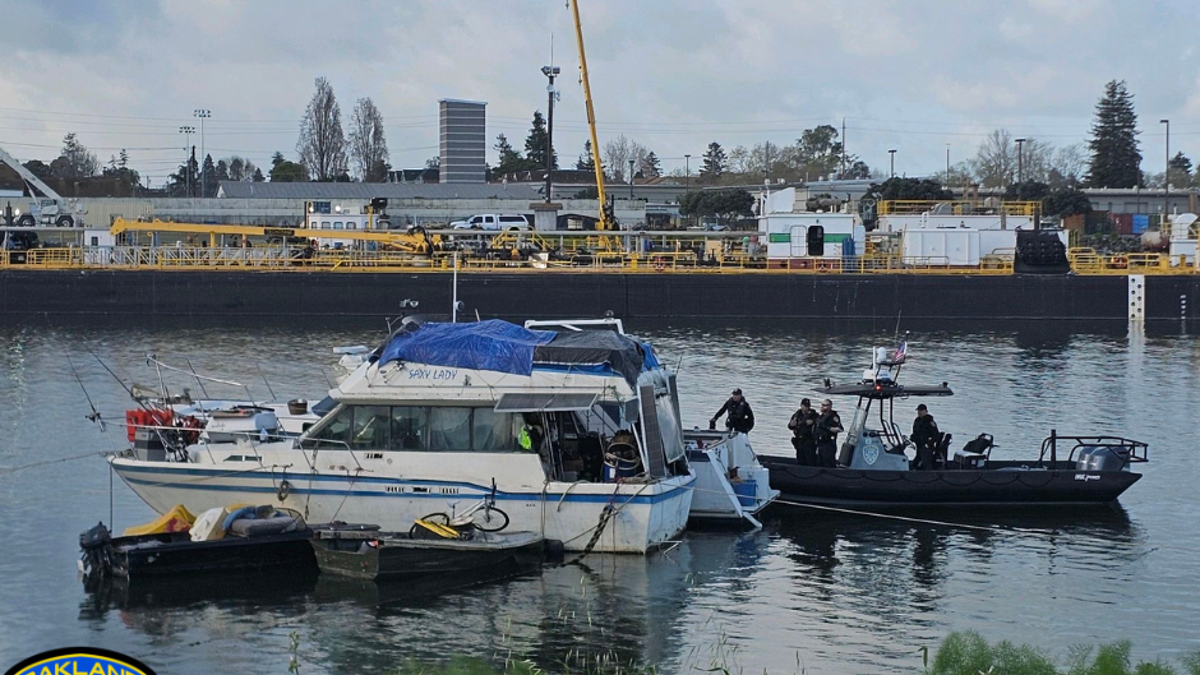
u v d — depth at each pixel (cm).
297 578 2319
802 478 2883
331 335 6700
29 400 4344
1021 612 2216
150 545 2272
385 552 2283
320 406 2819
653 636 2062
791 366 5488
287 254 8206
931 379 5191
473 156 16175
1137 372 5456
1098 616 2197
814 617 2172
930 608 2230
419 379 2425
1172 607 2248
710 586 2320
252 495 2453
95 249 8206
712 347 6269
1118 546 2627
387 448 2438
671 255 8244
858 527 2752
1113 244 11300
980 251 8225
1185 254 8281
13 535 2597
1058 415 4288
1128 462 2961
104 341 6359
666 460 2575
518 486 2397
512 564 2395
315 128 17775
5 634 2041
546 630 2080
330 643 2012
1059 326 7638
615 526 2397
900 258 8088
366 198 13300
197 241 10225
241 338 6525
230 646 1998
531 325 2825
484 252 8250
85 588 2261
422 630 2072
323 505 2433
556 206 10306
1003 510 2900
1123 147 18000
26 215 9650
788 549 2572
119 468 2497
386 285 7800
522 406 2375
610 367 2397
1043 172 18700
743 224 11838
